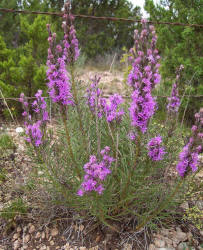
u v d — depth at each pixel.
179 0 5.47
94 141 2.89
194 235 2.56
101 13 13.39
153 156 2.04
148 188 2.40
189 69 5.09
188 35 5.16
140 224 2.42
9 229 2.63
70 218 2.58
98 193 1.83
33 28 5.90
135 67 1.84
